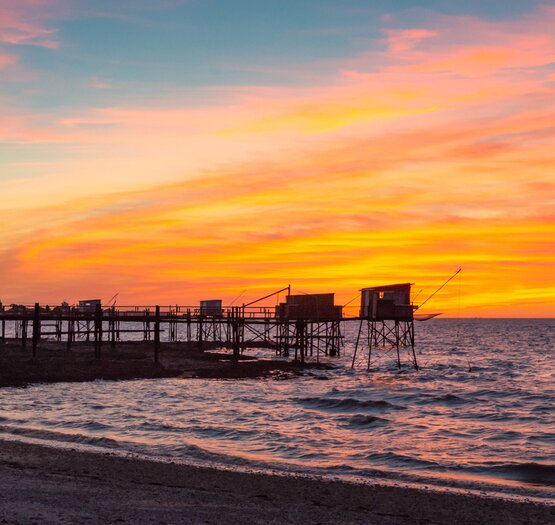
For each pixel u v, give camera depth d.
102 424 33.19
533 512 18.19
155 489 19.03
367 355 111.56
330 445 29.73
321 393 52.53
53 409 38.84
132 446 27.25
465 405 46.22
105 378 57.81
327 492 19.98
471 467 25.23
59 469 21.34
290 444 29.69
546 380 70.81
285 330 102.12
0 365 59.06
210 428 33.09
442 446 30.16
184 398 46.62
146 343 106.94
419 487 21.19
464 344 158.38
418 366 89.25
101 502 17.17
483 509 18.45
